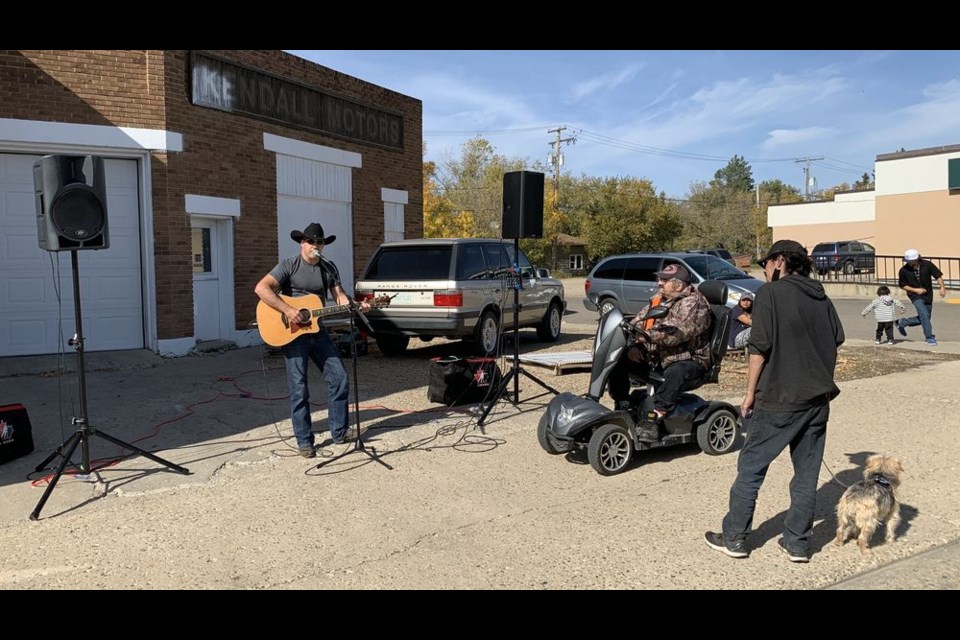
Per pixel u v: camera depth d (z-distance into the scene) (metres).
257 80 12.02
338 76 13.80
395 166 15.42
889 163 28.88
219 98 11.33
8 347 9.88
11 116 9.50
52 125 9.73
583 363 9.81
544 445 6.00
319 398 8.18
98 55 10.00
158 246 10.49
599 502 5.11
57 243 5.18
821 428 4.14
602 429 5.62
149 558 4.18
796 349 4.00
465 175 55.88
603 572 4.03
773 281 4.20
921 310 12.97
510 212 7.74
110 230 10.42
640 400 6.13
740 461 4.24
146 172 10.43
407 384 9.06
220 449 6.26
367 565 4.10
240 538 4.46
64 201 5.16
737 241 64.44
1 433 5.83
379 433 6.80
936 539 4.56
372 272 10.85
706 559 4.21
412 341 12.91
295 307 5.98
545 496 5.22
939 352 12.08
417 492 5.29
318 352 6.23
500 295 11.01
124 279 10.56
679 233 50.72
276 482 5.48
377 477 5.61
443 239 10.72
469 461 6.02
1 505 4.97
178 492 5.26
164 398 8.08
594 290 15.41
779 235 44.72
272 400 8.04
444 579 3.93
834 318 4.13
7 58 9.45
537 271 12.81
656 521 4.77
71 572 4.01
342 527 4.63
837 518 4.68
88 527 4.63
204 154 11.12
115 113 10.15
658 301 5.98
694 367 5.77
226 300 11.74
